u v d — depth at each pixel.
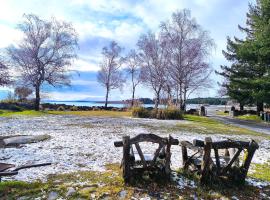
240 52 37.56
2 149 11.80
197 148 8.25
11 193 6.94
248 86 37.94
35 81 39.84
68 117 28.89
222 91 51.06
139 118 29.78
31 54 39.44
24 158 10.27
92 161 9.96
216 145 7.62
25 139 13.77
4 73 38.28
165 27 41.59
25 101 48.34
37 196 6.82
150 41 45.59
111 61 60.06
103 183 7.58
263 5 35.56
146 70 47.59
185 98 43.50
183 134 17.75
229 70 42.00
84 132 17.06
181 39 40.91
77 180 7.80
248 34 44.31
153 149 12.12
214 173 7.75
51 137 14.90
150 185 7.55
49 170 8.74
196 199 7.04
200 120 31.27
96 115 33.00
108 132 17.33
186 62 41.06
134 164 7.92
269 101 34.53
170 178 7.92
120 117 30.56
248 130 23.22
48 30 40.22
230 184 7.90
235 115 44.31
